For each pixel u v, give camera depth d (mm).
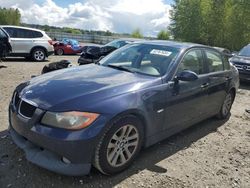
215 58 5777
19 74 10250
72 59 19078
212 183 3895
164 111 4297
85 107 3408
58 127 3328
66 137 3277
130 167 4016
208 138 5363
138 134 3930
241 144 5242
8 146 4293
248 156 4789
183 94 4629
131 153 3912
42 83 3961
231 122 6375
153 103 4059
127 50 5230
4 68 11562
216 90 5641
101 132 3416
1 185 3416
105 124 3438
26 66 12766
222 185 3877
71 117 3330
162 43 5211
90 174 3742
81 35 45188
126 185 3613
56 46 22875
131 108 3701
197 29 36750
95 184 3568
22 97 3752
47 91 3686
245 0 33094
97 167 3574
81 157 3363
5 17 58219
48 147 3355
